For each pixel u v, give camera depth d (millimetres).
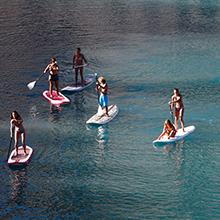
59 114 63500
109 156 51531
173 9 137625
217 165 48875
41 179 46938
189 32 111375
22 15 128625
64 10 135750
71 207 42281
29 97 69812
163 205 42344
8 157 51031
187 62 87500
